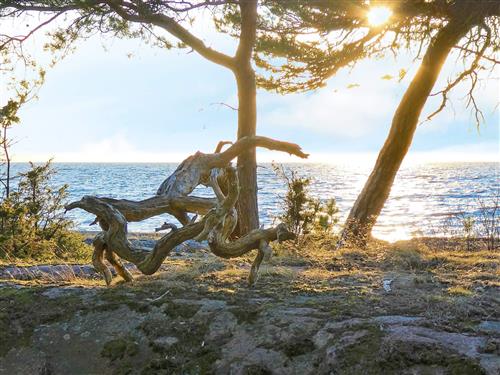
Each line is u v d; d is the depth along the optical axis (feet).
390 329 14.38
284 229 19.89
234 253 20.33
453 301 16.96
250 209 49.16
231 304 17.21
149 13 45.93
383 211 108.58
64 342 16.51
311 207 38.96
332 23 45.80
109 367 15.39
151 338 16.02
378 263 25.70
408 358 13.02
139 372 14.94
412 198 154.10
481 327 14.67
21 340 16.70
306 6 45.42
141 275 22.56
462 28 42.06
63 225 42.93
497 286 19.65
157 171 612.29
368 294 18.51
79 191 191.93
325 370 13.56
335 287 19.77
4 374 15.61
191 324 16.29
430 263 25.40
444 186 235.61
